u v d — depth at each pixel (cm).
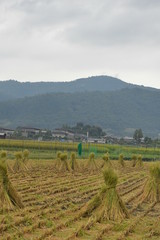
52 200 2050
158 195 2220
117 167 4516
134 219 1681
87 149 6919
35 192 2311
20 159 3519
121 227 1522
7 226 1405
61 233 1401
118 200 1691
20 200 1783
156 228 1551
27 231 1380
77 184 2772
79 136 14550
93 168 3953
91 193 2350
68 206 1931
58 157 3791
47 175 3272
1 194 1725
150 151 7712
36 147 6638
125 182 3064
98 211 1659
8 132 14012
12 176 3078
